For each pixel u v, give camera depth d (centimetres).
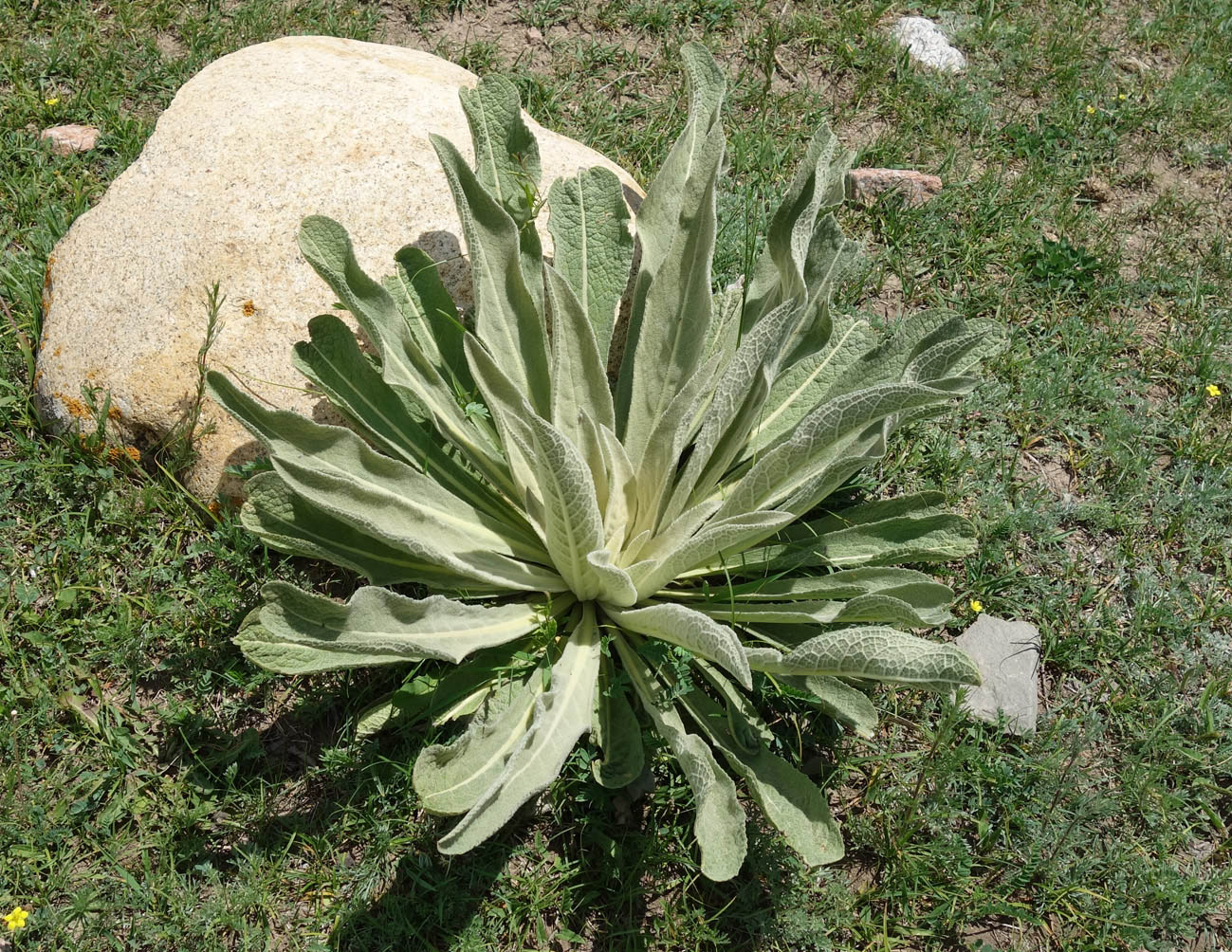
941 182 152
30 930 95
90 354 115
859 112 163
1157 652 118
